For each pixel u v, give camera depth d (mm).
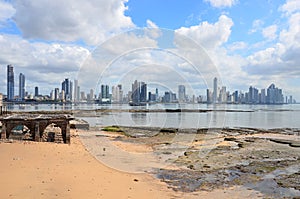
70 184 11977
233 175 15523
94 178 13266
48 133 24875
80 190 11367
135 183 13227
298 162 19000
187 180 14312
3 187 10977
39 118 23047
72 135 29047
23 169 13734
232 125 51281
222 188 13203
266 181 14469
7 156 16312
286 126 50156
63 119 23484
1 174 12648
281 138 32188
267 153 22234
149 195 11711
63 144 22453
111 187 12195
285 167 17562
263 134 36656
